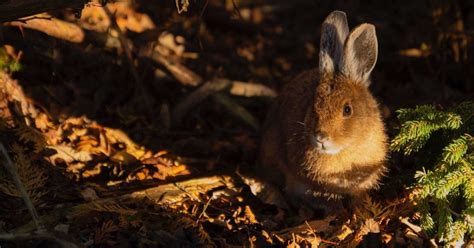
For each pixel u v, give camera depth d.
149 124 12.73
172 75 13.35
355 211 9.92
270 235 9.30
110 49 13.28
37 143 10.77
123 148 11.82
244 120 13.16
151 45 13.12
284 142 10.69
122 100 13.18
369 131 9.85
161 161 11.46
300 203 10.70
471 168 8.90
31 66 12.71
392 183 10.40
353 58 10.05
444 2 13.84
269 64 15.39
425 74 14.46
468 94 13.47
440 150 10.02
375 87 14.00
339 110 9.54
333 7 17.16
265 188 10.84
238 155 12.20
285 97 11.15
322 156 9.84
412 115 10.05
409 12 16.34
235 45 15.75
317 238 9.23
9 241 8.52
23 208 9.44
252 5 17.11
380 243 9.13
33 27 11.97
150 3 14.48
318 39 16.34
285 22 16.95
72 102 12.52
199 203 10.07
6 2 9.19
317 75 10.65
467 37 13.84
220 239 9.16
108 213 9.38
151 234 8.89
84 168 10.92
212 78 13.10
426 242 9.14
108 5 13.95
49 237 8.33
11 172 8.44
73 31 12.55
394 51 15.23
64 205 9.61
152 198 10.02
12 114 11.34
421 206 9.10
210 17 16.19
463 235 8.74
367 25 9.84
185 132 12.77
